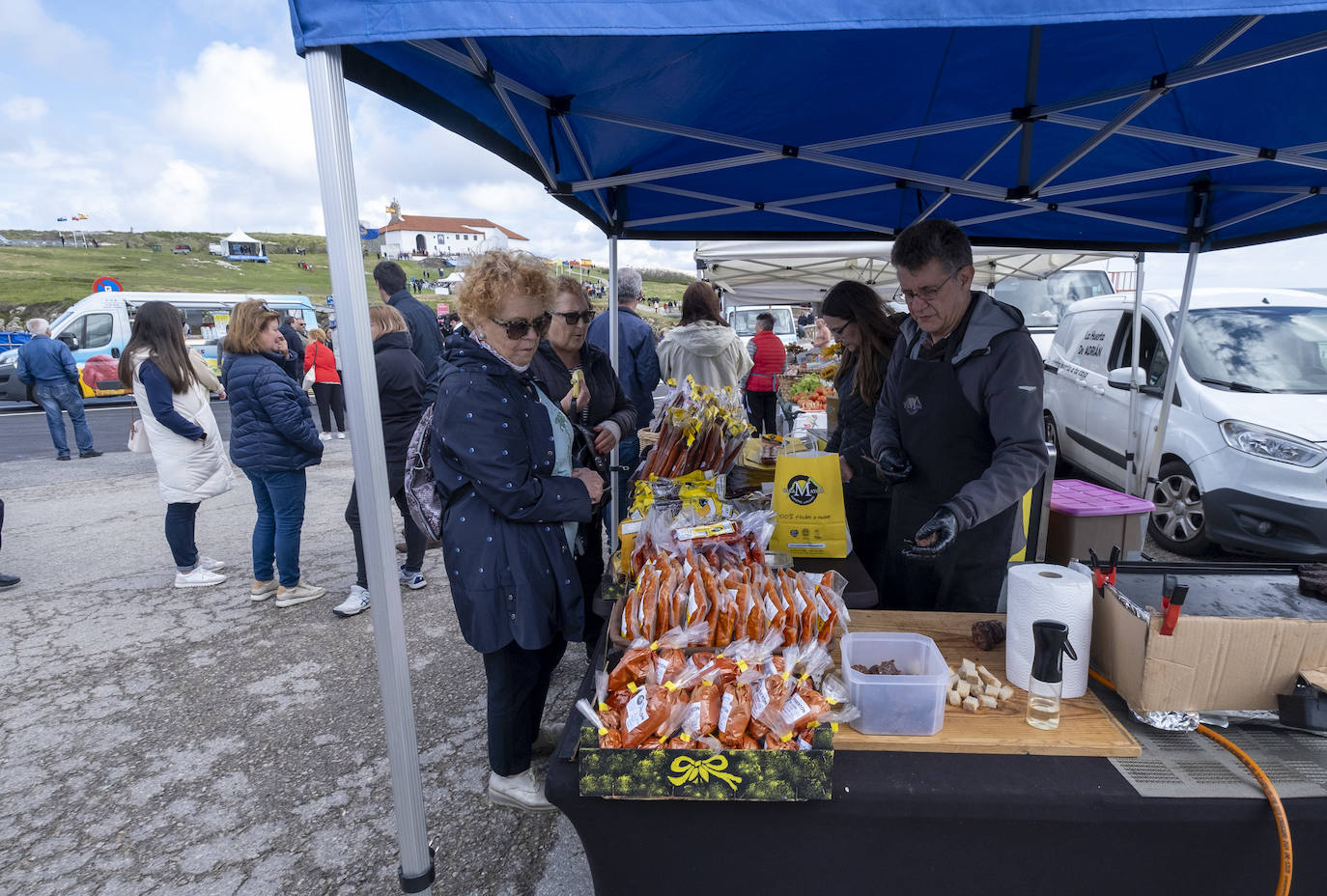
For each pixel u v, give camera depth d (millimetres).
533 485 1751
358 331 1382
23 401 13469
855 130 2551
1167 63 2127
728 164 2561
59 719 2916
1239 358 4586
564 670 3270
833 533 2236
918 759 1284
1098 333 5789
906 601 2287
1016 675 1472
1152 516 4766
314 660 3383
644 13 1072
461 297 1685
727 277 8391
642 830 1283
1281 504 3916
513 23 1109
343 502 6469
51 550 5133
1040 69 2186
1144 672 1315
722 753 1203
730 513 2020
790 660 1363
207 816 2326
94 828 2277
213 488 4270
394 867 2094
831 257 6348
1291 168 2672
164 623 3828
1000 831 1229
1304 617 1336
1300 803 1167
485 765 2576
